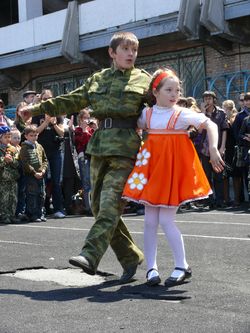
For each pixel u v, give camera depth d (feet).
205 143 43.98
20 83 94.22
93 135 19.76
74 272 21.83
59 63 88.28
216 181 44.52
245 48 66.33
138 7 71.26
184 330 14.21
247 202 47.09
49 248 27.32
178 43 73.41
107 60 80.84
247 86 65.67
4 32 89.51
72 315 15.78
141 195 18.63
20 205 41.09
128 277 19.80
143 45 76.69
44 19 82.99
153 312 15.85
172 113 18.97
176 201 18.58
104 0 75.31
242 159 44.42
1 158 39.19
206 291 18.10
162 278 20.16
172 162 18.78
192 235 30.07
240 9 61.67
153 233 19.22
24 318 15.65
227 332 13.98
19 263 23.58
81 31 78.54
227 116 47.65
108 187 18.92
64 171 43.47
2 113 42.86
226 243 27.20
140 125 19.57
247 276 20.22
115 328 14.55
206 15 63.00
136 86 19.31
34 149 39.81
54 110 20.21
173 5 67.36
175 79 18.98
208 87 70.03
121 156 19.06
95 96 19.48
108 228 18.53
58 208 42.14
